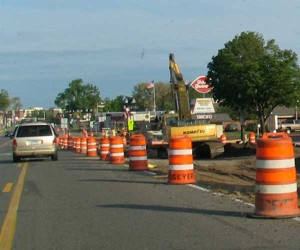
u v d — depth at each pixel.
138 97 139.62
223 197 12.77
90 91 135.88
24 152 27.59
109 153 26.38
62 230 9.59
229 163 26.03
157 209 11.36
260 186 9.82
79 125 132.00
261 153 9.82
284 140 9.81
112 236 8.98
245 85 43.84
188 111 34.66
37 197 13.90
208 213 10.67
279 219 9.66
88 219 10.52
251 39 46.41
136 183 16.12
